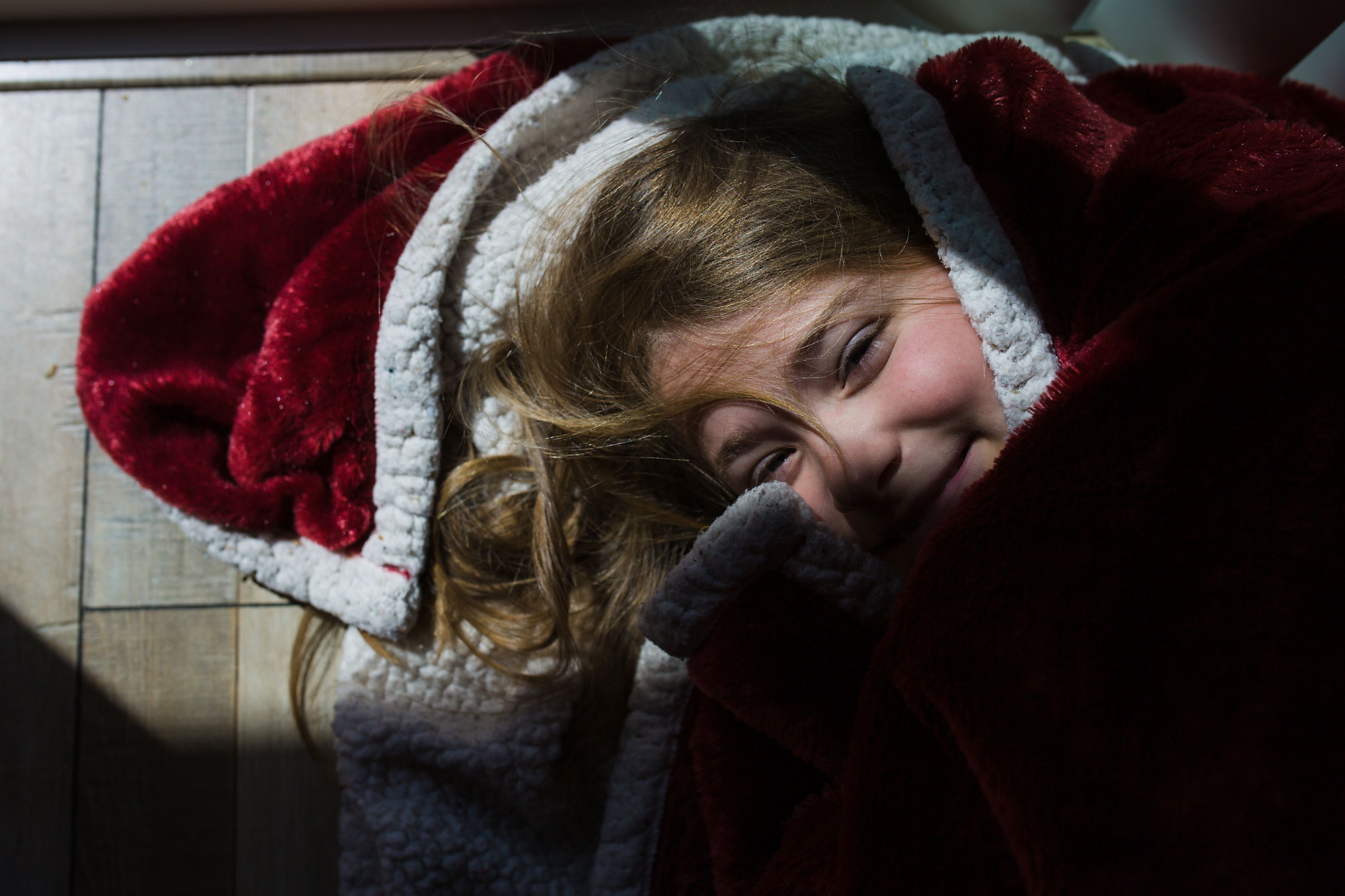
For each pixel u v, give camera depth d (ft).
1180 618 1.61
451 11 2.99
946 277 2.20
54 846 2.68
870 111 2.28
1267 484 1.64
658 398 2.35
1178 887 1.52
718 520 2.21
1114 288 2.09
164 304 2.58
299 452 2.56
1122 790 1.56
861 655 2.22
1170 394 1.75
